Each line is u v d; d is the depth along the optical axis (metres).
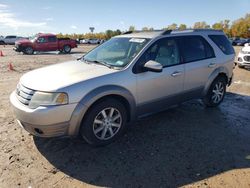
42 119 3.33
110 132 3.95
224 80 5.80
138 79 4.06
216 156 3.67
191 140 4.16
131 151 3.79
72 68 4.15
